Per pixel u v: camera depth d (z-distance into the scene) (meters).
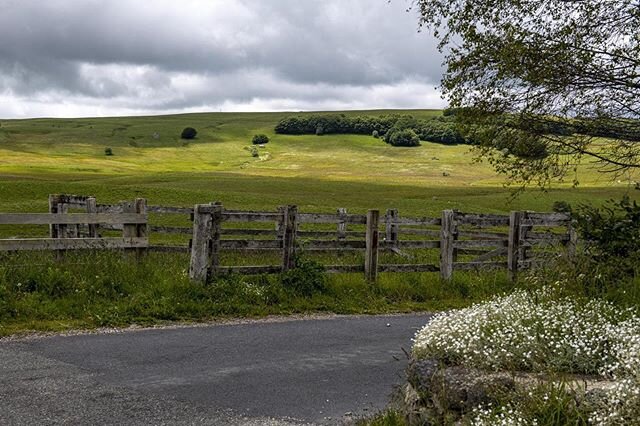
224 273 13.73
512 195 14.66
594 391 4.91
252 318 12.22
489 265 16.58
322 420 6.87
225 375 8.39
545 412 4.82
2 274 11.83
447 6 13.63
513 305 7.43
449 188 101.56
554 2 12.91
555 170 13.88
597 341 5.93
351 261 18.89
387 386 8.16
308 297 13.60
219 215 13.61
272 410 7.12
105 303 11.82
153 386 7.77
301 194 78.81
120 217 13.77
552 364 5.73
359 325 11.99
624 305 7.88
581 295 8.69
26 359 8.73
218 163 198.12
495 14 13.24
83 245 13.31
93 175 115.69
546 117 13.61
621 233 9.89
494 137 14.07
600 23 12.79
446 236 16.05
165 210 14.74
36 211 38.81
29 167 141.38
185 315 11.92
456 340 6.22
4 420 6.45
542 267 12.12
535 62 12.87
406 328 11.85
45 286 11.95
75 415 6.68
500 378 5.49
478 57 13.57
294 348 10.02
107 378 8.02
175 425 6.52
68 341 9.80
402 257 19.88
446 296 15.16
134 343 9.88
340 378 8.46
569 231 17.08
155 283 12.86
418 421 5.90
